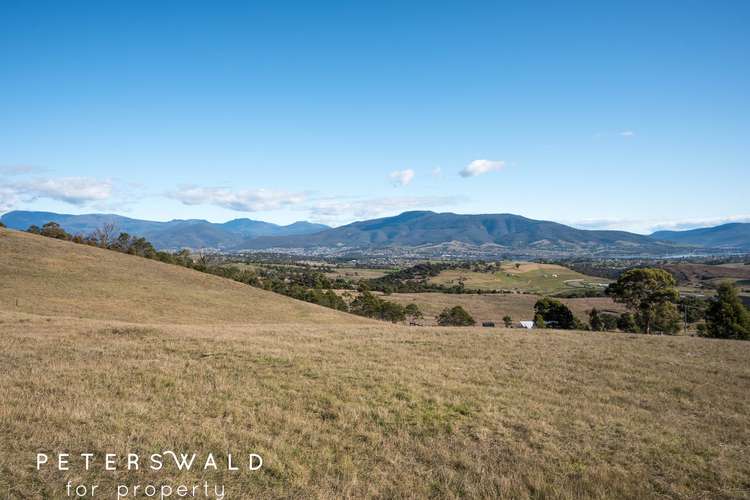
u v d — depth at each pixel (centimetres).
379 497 810
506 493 835
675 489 877
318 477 863
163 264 7631
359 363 1772
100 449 899
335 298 10525
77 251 6719
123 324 2688
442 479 884
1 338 1947
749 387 1619
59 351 1744
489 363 1900
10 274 4878
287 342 2203
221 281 7325
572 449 1038
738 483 910
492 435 1105
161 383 1369
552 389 1538
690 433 1162
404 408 1260
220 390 1337
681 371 1838
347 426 1118
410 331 2928
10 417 1016
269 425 1098
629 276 6272
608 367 1892
